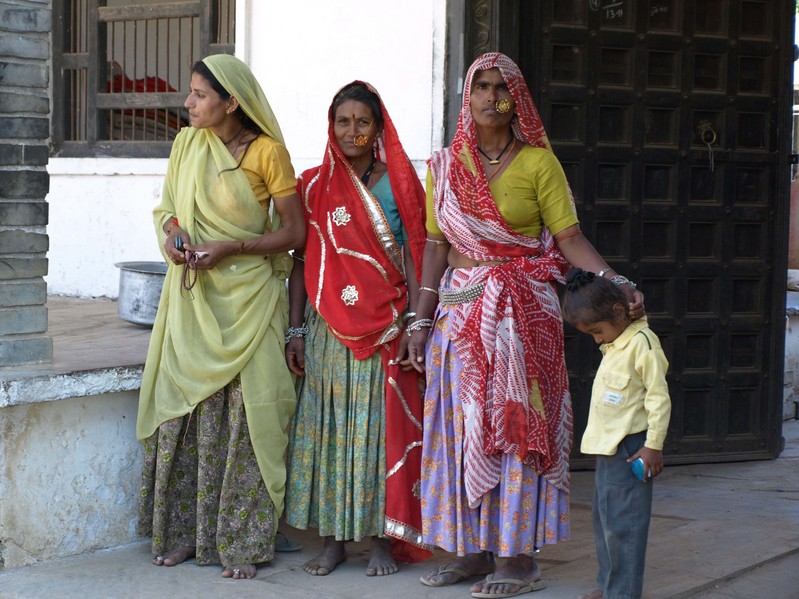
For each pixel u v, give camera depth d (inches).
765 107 212.5
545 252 138.3
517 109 133.1
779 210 215.5
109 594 134.4
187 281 141.7
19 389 137.6
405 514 139.6
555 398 135.1
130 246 252.2
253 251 141.6
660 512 179.0
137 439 147.7
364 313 139.6
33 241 145.4
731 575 142.9
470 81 133.4
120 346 173.5
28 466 143.8
